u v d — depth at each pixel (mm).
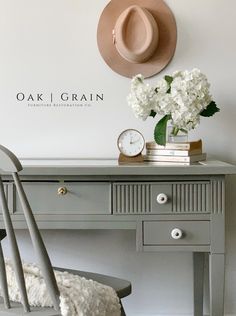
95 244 2348
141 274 2348
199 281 2250
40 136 2309
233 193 2330
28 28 2283
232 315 2348
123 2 2264
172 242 1799
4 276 1360
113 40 2271
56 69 2295
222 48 2291
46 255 1328
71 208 1803
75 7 2279
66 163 1948
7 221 1337
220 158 2318
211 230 1800
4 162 1296
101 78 2297
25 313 1336
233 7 2285
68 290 1363
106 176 1793
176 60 2283
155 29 2223
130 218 1798
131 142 1987
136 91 1962
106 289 1429
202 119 2312
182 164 1874
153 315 2346
